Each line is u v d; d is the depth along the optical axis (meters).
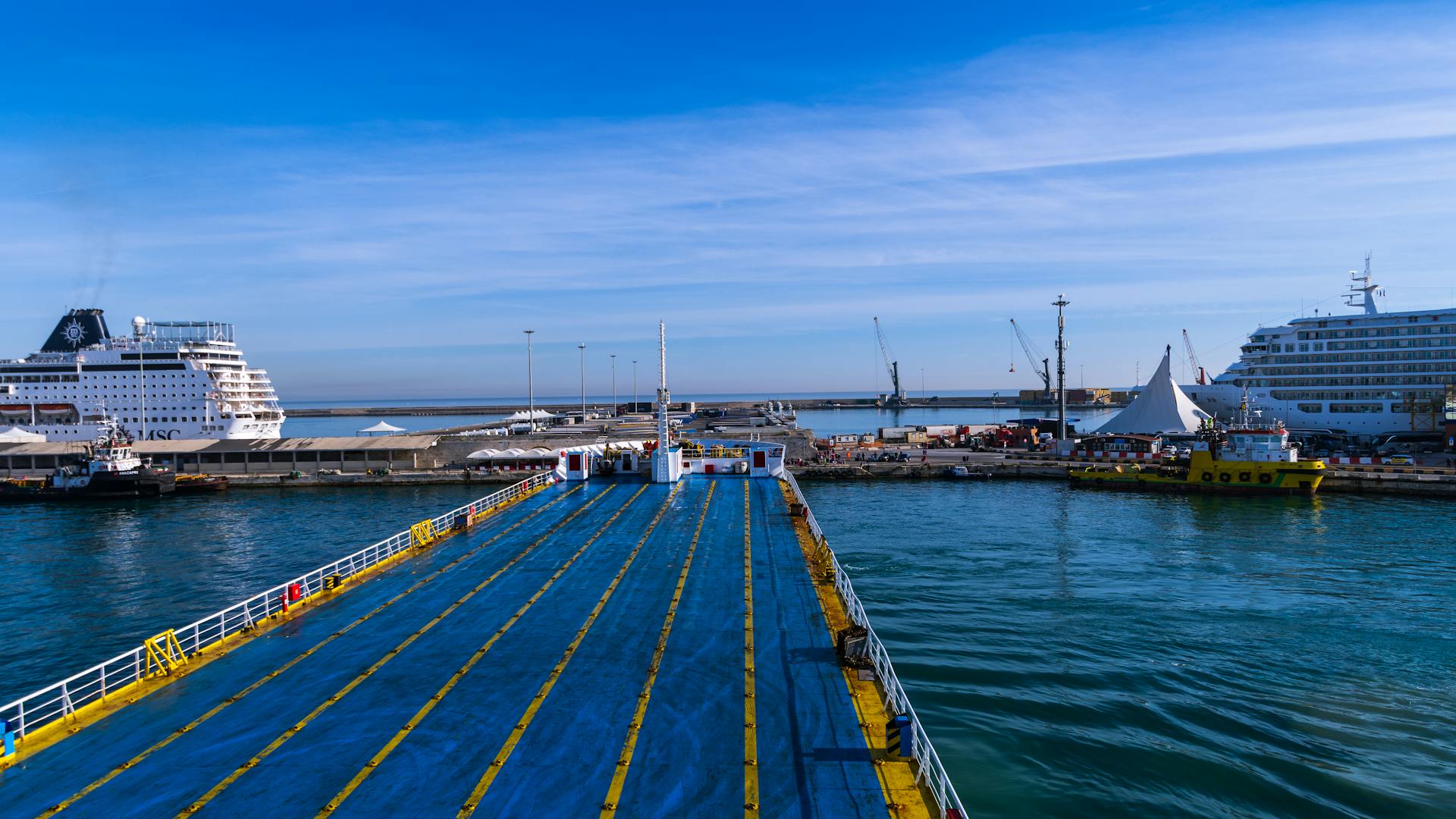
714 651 24.56
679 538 40.88
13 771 17.47
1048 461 120.69
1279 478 89.69
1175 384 143.50
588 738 18.95
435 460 124.00
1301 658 38.69
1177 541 66.56
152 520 84.50
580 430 163.38
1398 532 69.88
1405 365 127.81
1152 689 35.03
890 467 113.69
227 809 15.91
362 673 23.05
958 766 28.00
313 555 64.81
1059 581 53.22
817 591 31.05
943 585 52.00
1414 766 28.50
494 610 28.94
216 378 148.50
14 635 44.56
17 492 100.94
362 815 15.72
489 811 15.86
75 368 146.12
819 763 17.78
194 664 23.81
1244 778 27.53
